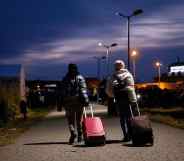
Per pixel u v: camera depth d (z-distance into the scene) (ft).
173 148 37.45
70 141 42.39
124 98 42.29
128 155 34.04
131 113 41.45
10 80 134.62
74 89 42.19
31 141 46.60
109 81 43.11
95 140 39.96
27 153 37.09
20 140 48.24
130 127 42.63
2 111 84.12
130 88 42.37
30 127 69.77
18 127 72.43
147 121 39.47
